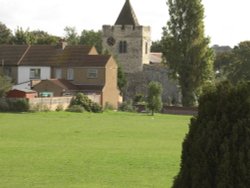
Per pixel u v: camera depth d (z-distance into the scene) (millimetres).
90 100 105000
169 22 129375
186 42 127750
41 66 126125
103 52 150875
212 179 12195
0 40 172125
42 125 68875
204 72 127062
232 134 12250
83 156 39531
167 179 30031
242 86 12836
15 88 114812
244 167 11898
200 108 13031
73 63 123375
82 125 70750
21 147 44875
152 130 66438
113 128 67500
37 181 28719
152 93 108000
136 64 157375
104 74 120750
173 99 148875
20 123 71000
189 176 12570
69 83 120938
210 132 12453
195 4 127438
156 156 40312
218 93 12953
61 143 48875
